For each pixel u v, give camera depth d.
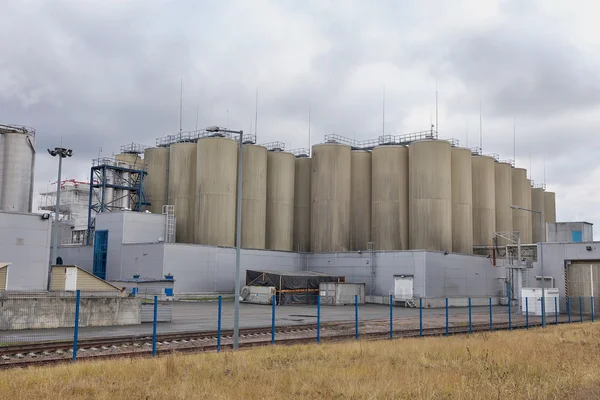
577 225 77.56
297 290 70.88
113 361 21.11
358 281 78.44
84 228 89.88
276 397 15.30
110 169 86.44
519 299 62.00
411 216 85.75
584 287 62.97
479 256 80.69
